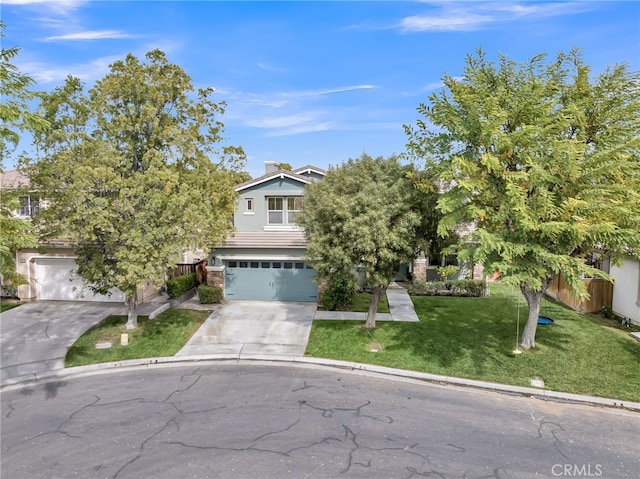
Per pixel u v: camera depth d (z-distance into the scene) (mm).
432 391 10336
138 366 12023
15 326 15062
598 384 10344
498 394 10203
